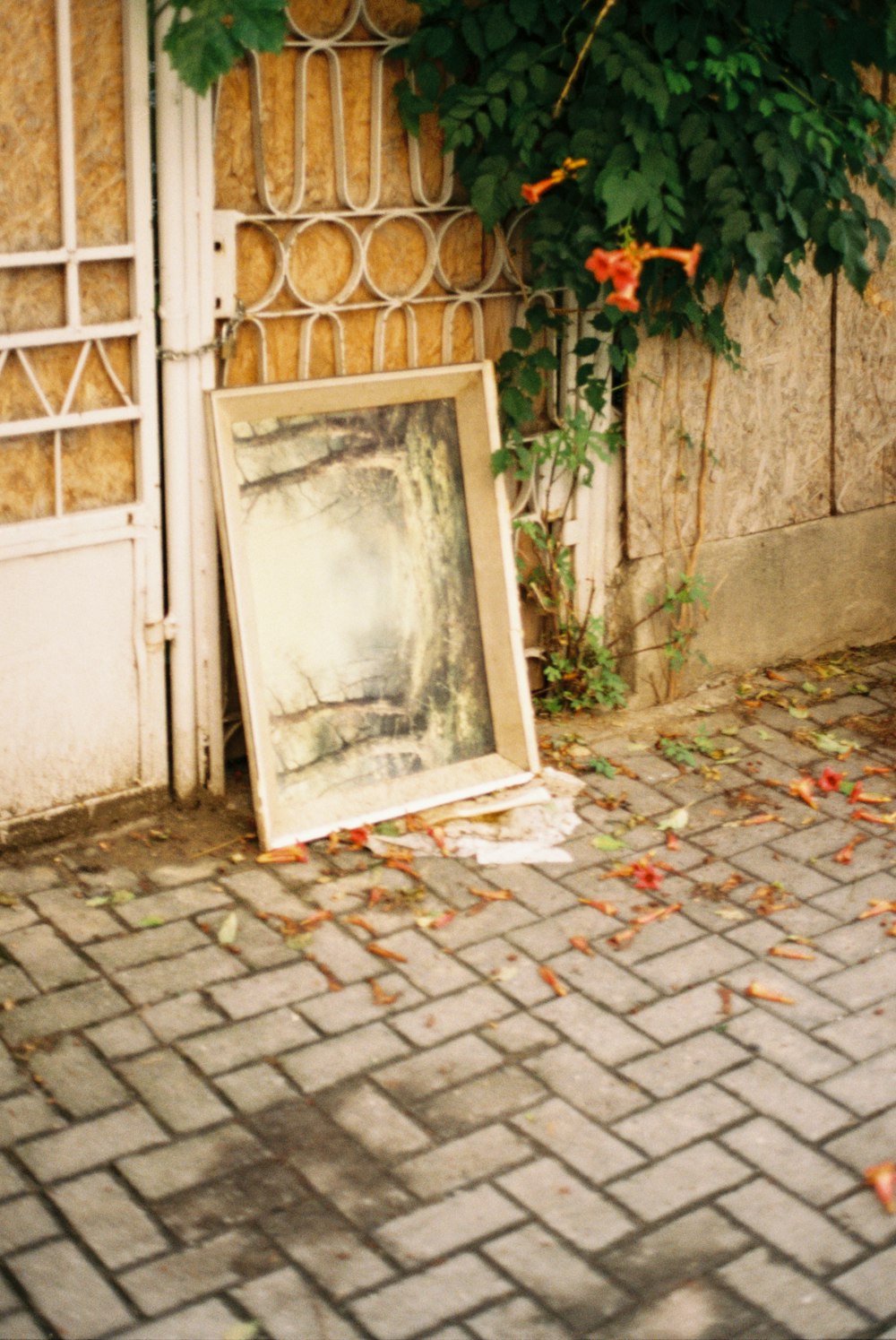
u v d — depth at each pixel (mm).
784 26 4754
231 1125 3379
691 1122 3439
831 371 5750
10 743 4293
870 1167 3314
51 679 4312
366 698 4664
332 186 4488
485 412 4777
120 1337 2820
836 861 4539
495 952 4027
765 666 5945
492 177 4562
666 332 5184
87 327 4102
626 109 4551
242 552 4398
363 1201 3178
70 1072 3516
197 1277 2967
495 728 4891
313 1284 2965
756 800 4883
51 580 4227
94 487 4281
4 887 4223
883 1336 2889
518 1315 2908
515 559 5117
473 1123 3414
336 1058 3607
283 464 4484
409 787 4688
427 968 3951
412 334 4770
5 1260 2982
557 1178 3262
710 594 5652
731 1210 3189
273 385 4395
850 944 4133
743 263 4926
